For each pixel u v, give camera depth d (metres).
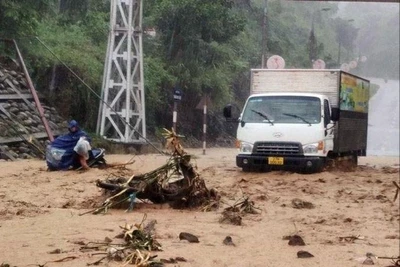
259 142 23.36
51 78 37.12
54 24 42.81
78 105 37.44
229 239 10.78
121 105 36.56
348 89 26.97
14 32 34.47
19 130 28.31
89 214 13.06
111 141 34.56
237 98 57.22
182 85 47.69
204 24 46.91
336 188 19.41
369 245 11.28
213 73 49.31
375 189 19.39
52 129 32.12
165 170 14.17
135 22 35.66
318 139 23.11
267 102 24.17
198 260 9.43
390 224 13.52
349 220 13.78
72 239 10.45
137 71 36.16
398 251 10.80
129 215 13.13
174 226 12.12
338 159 26.31
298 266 9.43
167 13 46.25
